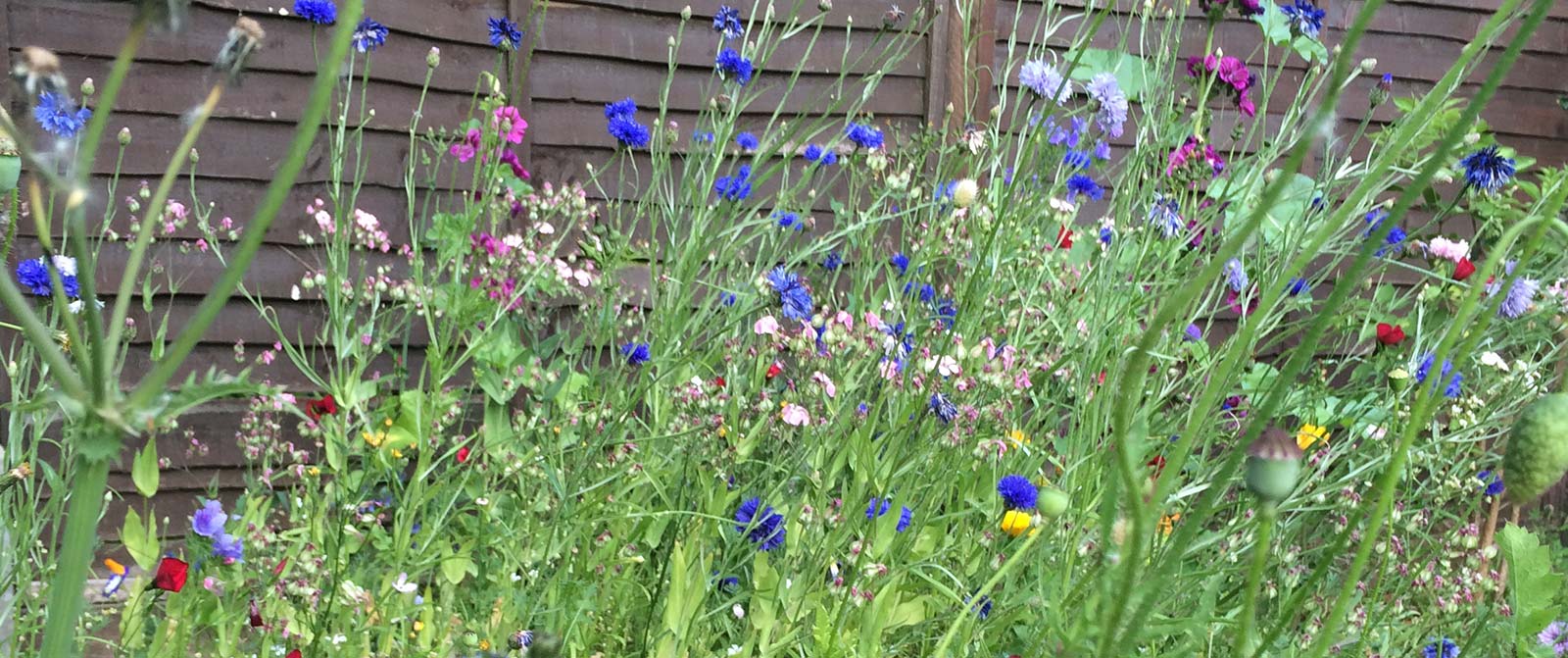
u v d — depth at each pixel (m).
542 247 2.43
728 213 2.61
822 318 2.12
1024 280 2.42
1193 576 1.72
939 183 2.73
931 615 1.95
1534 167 4.08
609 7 3.04
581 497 2.06
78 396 0.56
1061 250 2.60
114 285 2.59
